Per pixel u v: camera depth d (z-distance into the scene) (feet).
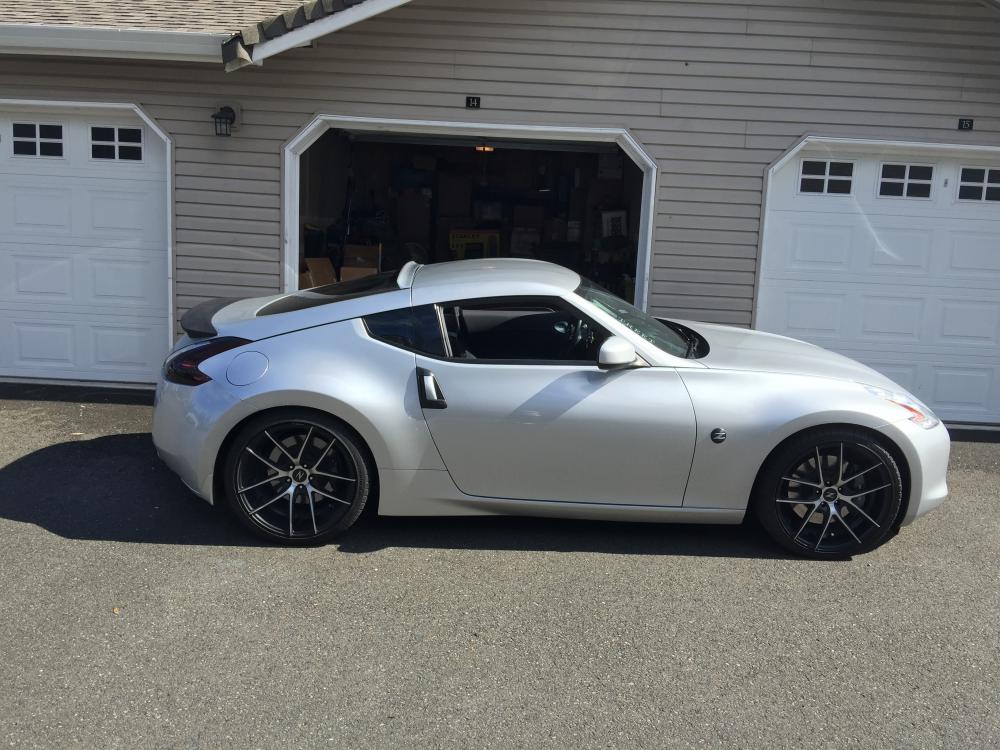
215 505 15.24
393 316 14.56
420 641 11.62
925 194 24.27
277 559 13.99
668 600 13.03
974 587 13.80
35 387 24.39
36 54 22.06
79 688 10.34
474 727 9.84
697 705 10.39
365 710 10.09
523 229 40.19
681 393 14.17
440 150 40.14
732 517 14.57
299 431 14.19
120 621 11.89
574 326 14.66
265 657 11.13
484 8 23.08
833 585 13.73
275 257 24.06
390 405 14.10
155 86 23.31
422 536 15.08
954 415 25.23
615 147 30.53
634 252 34.71
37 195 24.30
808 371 14.84
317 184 32.07
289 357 14.21
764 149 23.70
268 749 9.37
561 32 23.22
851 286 24.67
